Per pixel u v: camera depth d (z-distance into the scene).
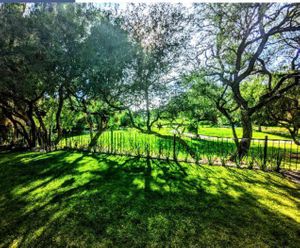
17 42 7.22
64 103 10.00
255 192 4.71
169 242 2.92
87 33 7.34
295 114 11.67
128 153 7.94
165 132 13.50
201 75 8.64
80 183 5.00
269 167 6.66
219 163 7.03
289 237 3.08
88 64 7.08
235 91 9.44
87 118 10.52
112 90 7.77
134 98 8.19
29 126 9.70
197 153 7.99
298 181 5.50
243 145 8.57
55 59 6.95
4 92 8.20
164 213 3.69
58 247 2.80
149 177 5.48
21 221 3.37
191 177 5.57
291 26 8.48
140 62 7.45
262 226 3.35
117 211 3.73
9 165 6.44
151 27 7.50
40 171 5.87
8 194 4.36
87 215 3.58
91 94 8.08
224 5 8.46
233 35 9.23
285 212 3.82
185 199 4.26
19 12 7.57
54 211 3.69
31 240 2.92
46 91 8.39
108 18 7.23
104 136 11.14
